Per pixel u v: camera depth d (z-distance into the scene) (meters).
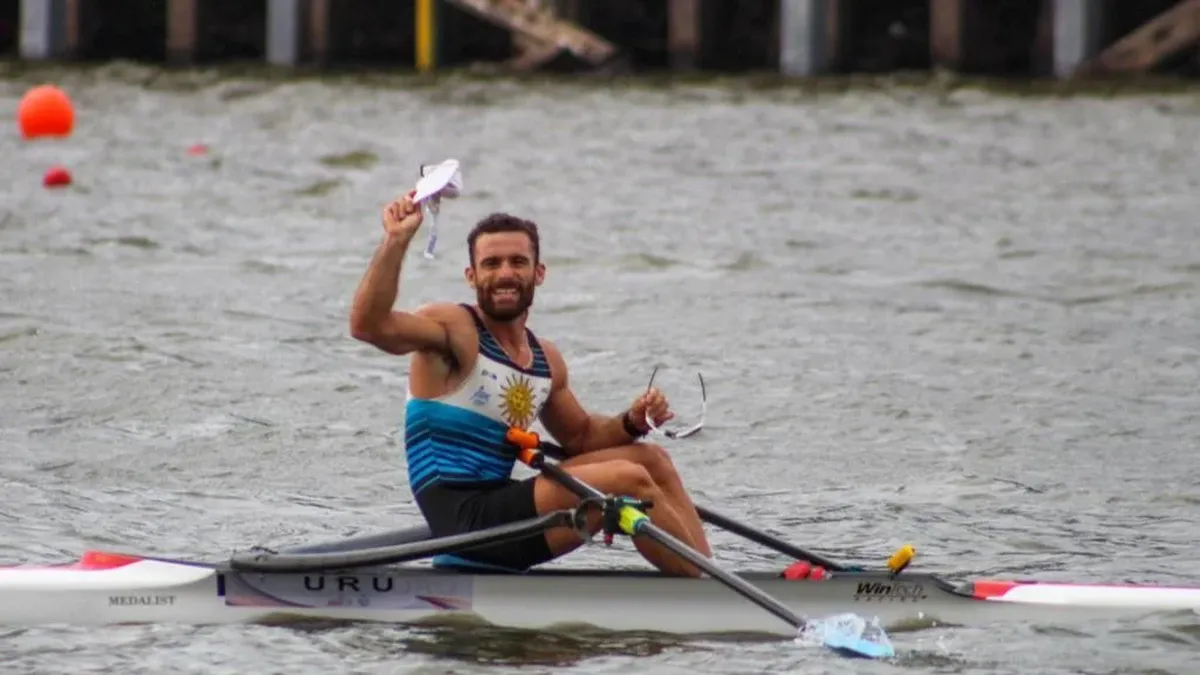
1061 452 45.09
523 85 117.38
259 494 40.56
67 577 29.88
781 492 41.62
